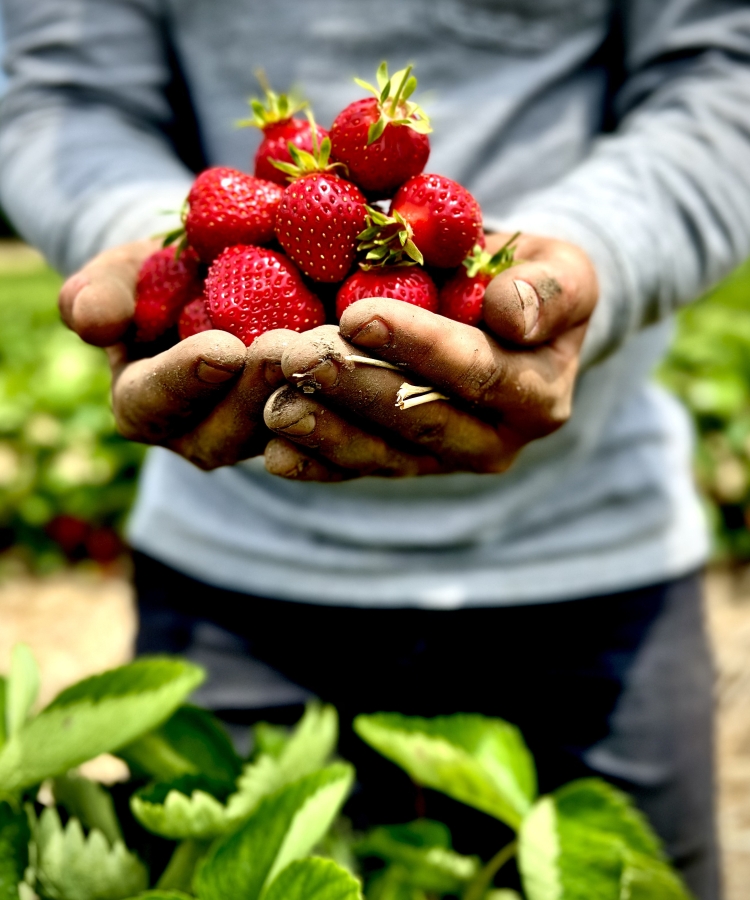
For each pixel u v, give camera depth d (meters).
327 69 0.65
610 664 0.67
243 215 0.50
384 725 0.52
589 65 0.67
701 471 1.67
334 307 0.52
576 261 0.51
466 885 0.55
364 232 0.49
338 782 0.47
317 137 0.52
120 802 0.51
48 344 2.29
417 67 0.65
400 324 0.44
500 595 0.66
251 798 0.47
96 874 0.47
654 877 0.49
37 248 0.66
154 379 0.46
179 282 0.52
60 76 0.67
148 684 0.48
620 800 0.50
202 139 0.70
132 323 0.52
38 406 1.76
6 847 0.45
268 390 0.45
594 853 0.48
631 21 0.65
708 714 0.69
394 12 0.63
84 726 0.47
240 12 0.65
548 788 0.69
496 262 0.50
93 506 1.76
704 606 0.71
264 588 0.68
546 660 0.67
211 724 0.51
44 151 0.65
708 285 0.61
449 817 0.68
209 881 0.45
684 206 0.58
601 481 0.67
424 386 0.46
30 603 1.66
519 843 0.49
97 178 0.63
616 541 0.67
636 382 0.67
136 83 0.68
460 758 0.51
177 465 0.71
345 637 0.68
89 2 0.67
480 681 0.68
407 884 0.55
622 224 0.56
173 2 0.66
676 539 0.68
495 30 0.64
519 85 0.65
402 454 0.48
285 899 0.43
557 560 0.67
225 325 0.49
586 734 0.67
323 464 0.47
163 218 0.59
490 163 0.65
